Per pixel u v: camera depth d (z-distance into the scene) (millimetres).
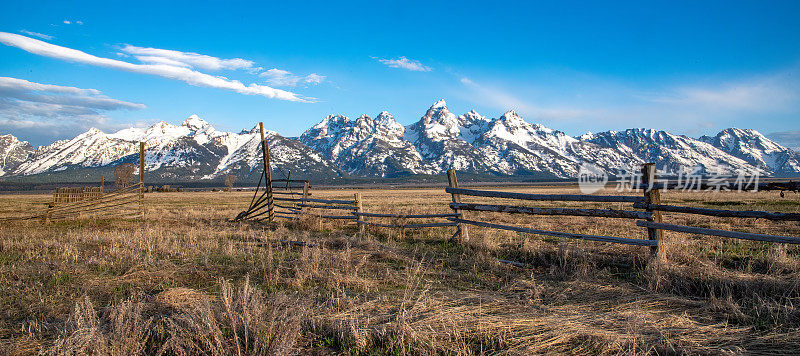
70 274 6234
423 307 4324
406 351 3557
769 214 5215
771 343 3615
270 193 14312
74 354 3320
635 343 3516
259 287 5516
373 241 8773
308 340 3799
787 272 5848
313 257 6699
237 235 10453
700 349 3492
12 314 4504
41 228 13352
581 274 5926
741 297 4863
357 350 3557
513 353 3439
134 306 4121
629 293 5066
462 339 3646
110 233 10742
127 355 3342
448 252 8094
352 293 5219
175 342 3445
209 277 6117
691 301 4688
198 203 33719
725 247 8078
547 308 4547
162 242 8820
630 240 6457
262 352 3371
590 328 3883
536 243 8250
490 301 4762
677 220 14109
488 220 15141
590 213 6812
